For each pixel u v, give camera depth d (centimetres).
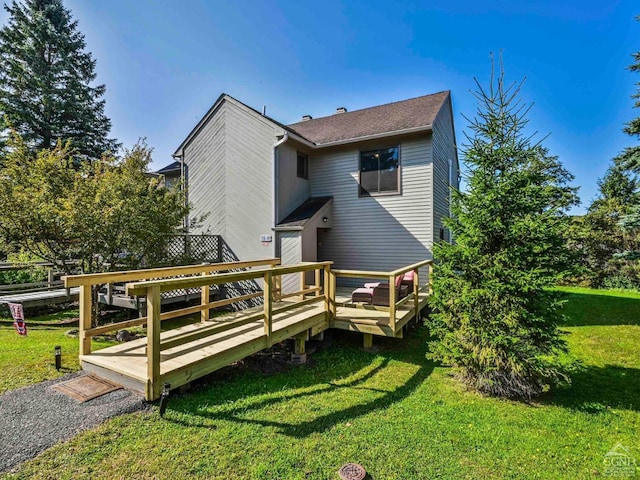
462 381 486
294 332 541
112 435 300
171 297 835
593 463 303
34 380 403
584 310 984
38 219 589
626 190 1706
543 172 481
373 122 1077
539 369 428
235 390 422
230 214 1023
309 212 968
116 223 640
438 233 994
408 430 346
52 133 1983
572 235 480
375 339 691
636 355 616
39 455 268
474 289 462
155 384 351
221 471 266
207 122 1083
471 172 487
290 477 264
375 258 991
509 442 334
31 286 902
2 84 1892
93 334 436
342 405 397
